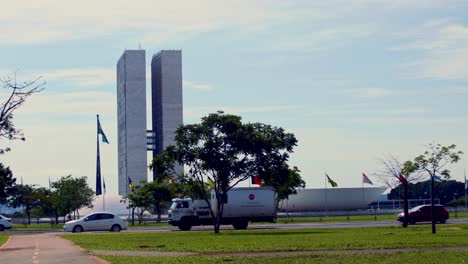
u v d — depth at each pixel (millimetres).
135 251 36125
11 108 43406
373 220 87250
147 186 103312
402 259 27719
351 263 26562
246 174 63031
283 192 99312
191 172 62750
